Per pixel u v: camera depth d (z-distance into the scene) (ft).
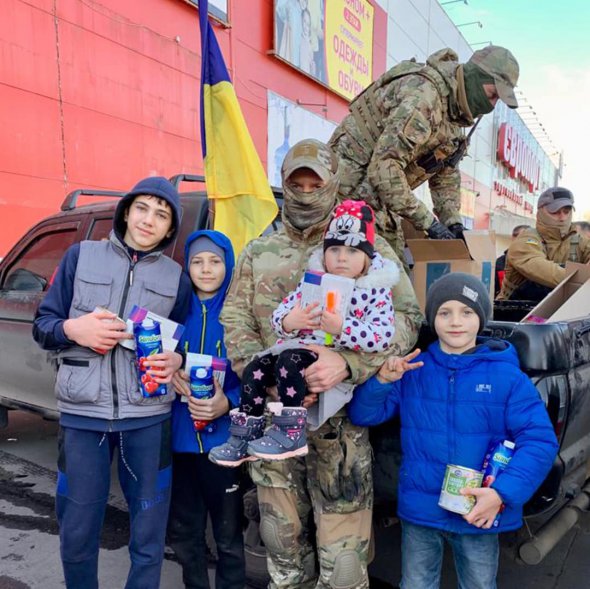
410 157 8.56
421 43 66.03
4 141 22.93
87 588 6.48
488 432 5.67
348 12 49.14
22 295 12.53
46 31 24.29
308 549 6.64
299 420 5.46
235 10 36.42
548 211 12.64
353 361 5.59
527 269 11.88
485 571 5.74
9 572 8.89
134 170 29.12
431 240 8.16
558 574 8.93
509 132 98.53
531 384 5.63
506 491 5.23
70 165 25.67
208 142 9.34
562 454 6.13
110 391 6.26
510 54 8.62
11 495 11.87
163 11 30.42
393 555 9.38
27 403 12.49
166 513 6.82
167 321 6.55
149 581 6.57
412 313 6.07
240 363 6.46
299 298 5.90
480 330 5.99
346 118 9.91
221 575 7.14
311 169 5.98
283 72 41.96
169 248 9.32
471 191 83.10
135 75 28.89
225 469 6.97
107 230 10.94
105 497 6.49
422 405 5.95
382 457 6.66
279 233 6.74
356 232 5.60
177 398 7.13
